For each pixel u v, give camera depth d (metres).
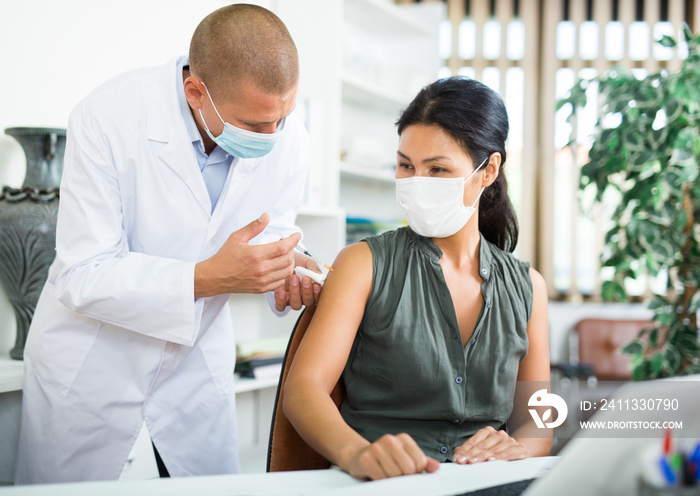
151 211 1.33
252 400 2.56
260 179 1.45
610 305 4.02
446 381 1.10
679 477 0.51
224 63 1.17
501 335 1.16
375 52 3.15
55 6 1.79
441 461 1.09
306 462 1.12
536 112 4.07
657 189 1.99
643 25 4.03
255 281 1.20
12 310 1.70
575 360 3.96
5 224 1.46
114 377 1.37
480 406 1.13
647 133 2.02
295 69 1.20
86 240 1.24
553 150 4.05
